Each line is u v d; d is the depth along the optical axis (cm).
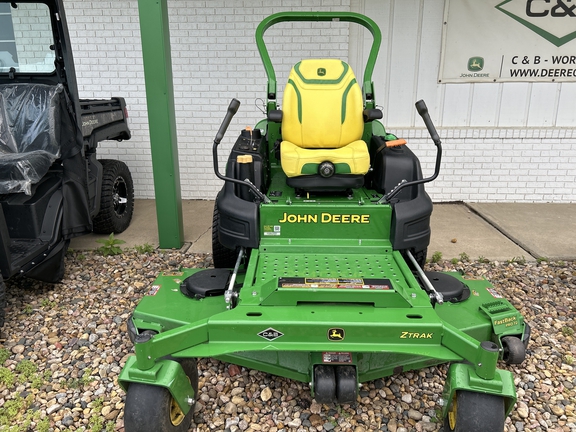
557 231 507
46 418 252
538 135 578
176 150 451
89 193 423
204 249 468
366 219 299
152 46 413
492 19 550
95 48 574
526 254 454
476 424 198
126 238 498
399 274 269
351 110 318
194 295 280
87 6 561
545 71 566
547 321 345
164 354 211
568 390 275
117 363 297
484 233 507
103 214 481
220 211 308
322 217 299
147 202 618
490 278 408
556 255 450
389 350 214
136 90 587
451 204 607
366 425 247
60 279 391
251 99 583
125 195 523
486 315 265
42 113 393
